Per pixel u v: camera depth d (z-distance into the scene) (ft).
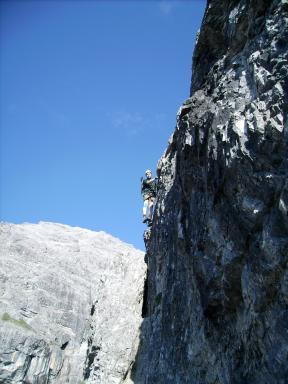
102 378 82.84
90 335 95.66
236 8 46.19
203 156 43.19
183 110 49.67
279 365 31.04
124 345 87.15
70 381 157.07
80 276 214.07
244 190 34.86
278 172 31.76
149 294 73.36
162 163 78.48
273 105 33.27
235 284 37.88
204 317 44.68
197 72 56.44
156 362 57.26
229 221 37.47
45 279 198.18
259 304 33.22
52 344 166.71
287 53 34.58
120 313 94.99
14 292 183.62
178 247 54.44
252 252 34.19
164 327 57.88
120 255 112.68
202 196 44.45
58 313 184.24
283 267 30.66
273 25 37.68
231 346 39.06
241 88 39.88
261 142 33.06
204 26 52.31
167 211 64.54
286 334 30.32
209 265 41.11
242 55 42.83
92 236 265.13
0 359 146.00
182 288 53.11
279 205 30.17
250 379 35.04
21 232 232.12
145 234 81.87
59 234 253.24
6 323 157.89
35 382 148.87
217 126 39.19
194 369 46.16
